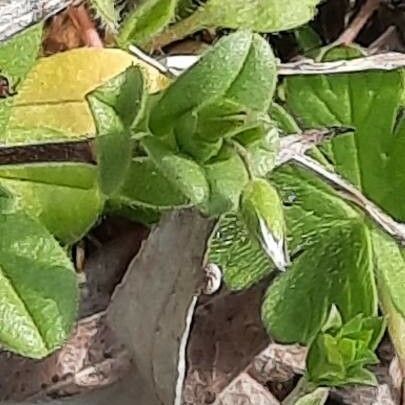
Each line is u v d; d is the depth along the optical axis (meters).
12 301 0.08
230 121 0.07
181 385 0.09
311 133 0.09
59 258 0.08
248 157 0.07
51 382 0.09
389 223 0.09
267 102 0.07
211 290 0.08
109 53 0.09
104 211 0.09
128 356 0.09
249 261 0.09
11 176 0.09
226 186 0.07
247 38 0.07
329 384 0.09
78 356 0.09
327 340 0.09
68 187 0.09
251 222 0.07
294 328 0.09
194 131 0.07
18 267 0.08
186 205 0.08
